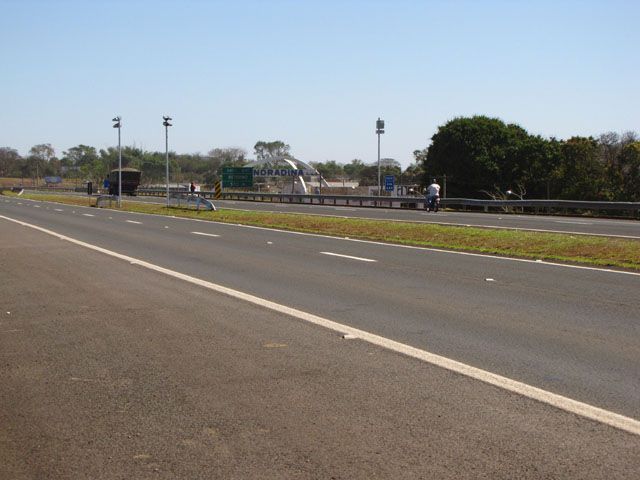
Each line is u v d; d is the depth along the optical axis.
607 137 60.66
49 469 4.85
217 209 45.59
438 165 63.19
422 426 5.54
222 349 8.13
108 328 9.37
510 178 61.06
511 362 7.45
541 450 5.04
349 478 4.62
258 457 4.98
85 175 167.50
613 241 19.45
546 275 14.02
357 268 15.46
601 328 9.08
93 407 6.13
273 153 164.75
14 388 6.73
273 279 13.82
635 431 5.40
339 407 6.03
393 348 8.09
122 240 23.09
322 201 60.88
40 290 12.76
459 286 12.71
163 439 5.36
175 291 12.42
